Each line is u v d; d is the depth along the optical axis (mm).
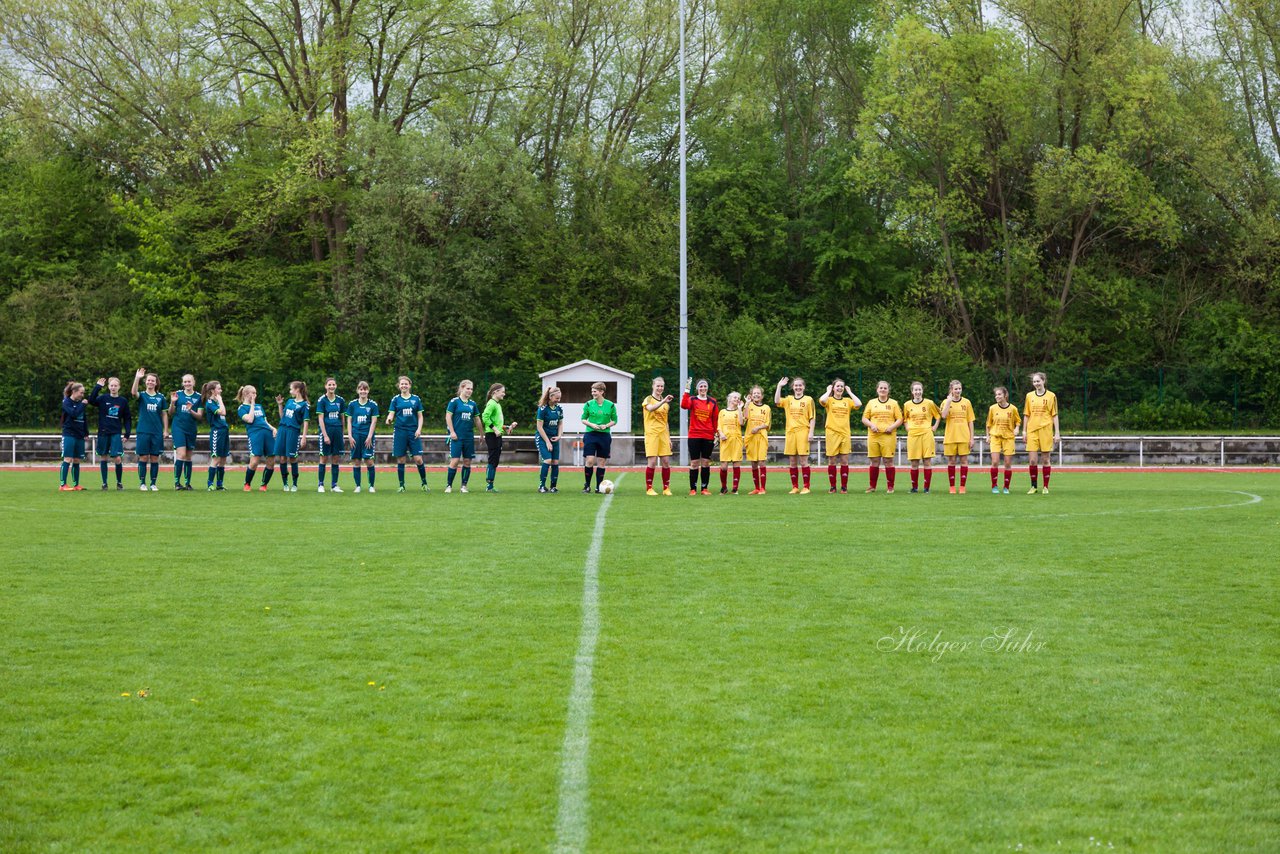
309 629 8758
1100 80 50156
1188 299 53094
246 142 52781
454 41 50062
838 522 16797
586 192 55250
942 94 50438
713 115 58094
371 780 5523
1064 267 53656
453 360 51750
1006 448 23531
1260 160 53625
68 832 4941
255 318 52562
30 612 9430
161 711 6598
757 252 58406
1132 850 4758
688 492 23953
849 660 7785
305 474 31984
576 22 56562
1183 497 22266
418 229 51344
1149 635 8578
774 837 4879
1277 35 49938
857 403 23969
